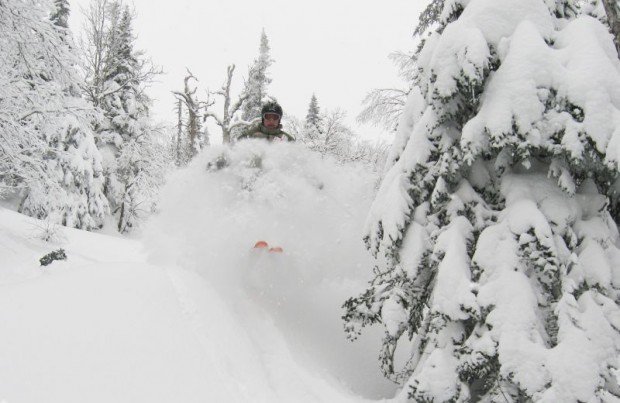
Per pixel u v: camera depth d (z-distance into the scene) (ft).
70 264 27.27
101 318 9.96
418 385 9.74
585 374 8.16
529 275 9.59
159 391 7.75
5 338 8.50
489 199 11.04
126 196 80.79
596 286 9.27
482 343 9.11
